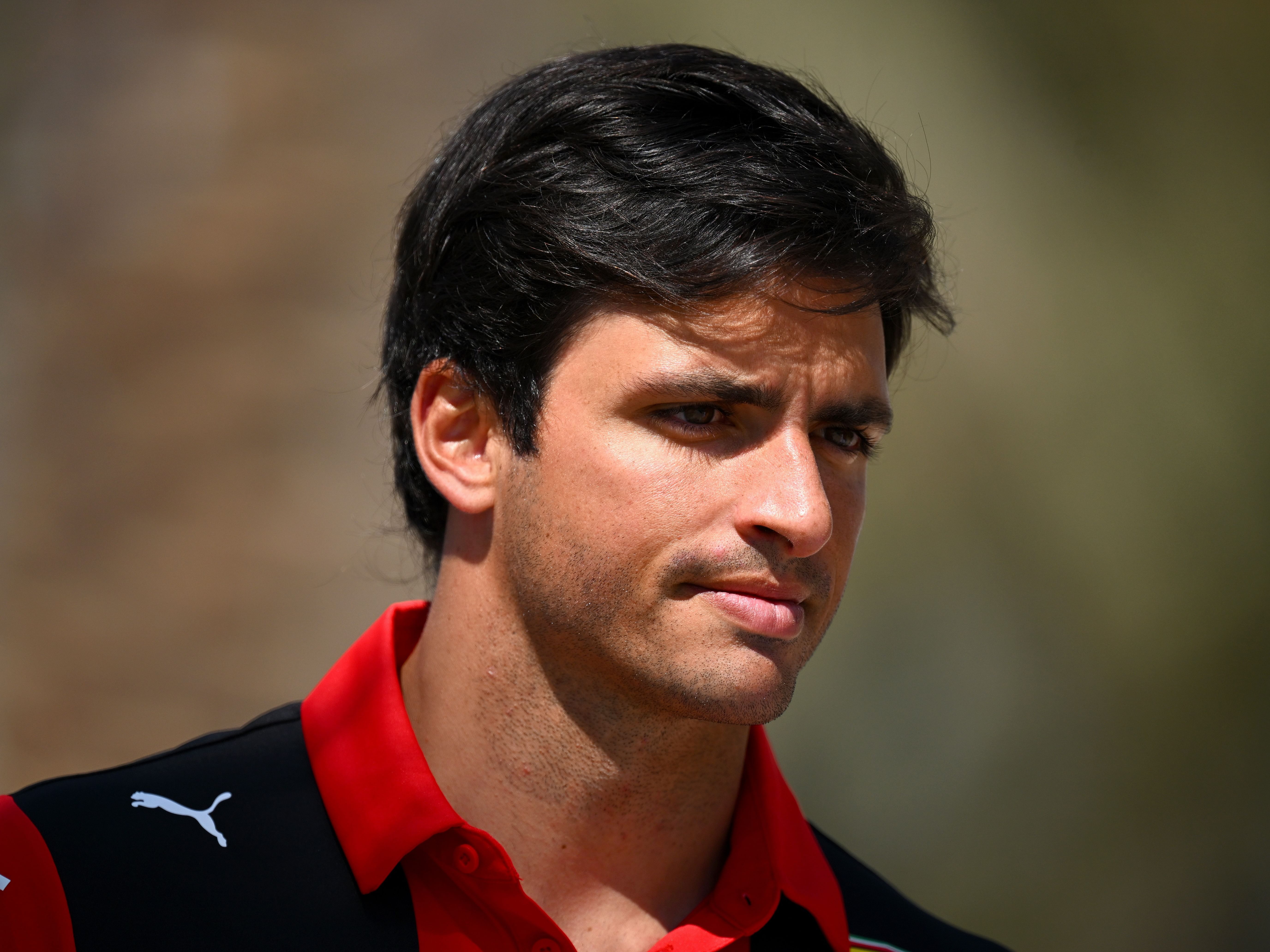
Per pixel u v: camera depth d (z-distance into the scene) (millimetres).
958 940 6398
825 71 19938
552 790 5023
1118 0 20578
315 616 18234
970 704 19547
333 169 19250
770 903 5266
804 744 19047
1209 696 20156
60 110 18812
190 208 18922
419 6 19953
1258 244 20641
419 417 5336
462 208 5336
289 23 19578
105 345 18531
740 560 4652
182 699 17875
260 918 4723
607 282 4785
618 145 4949
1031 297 19922
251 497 18453
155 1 19266
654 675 4688
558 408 4867
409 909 4816
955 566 19719
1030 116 20453
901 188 5305
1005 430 19859
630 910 5199
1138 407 20188
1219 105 20766
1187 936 19609
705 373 4660
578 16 20109
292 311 18906
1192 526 20281
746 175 4805
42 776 17484
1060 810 19578
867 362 4973
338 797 5055
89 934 4570
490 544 5133
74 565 18031
